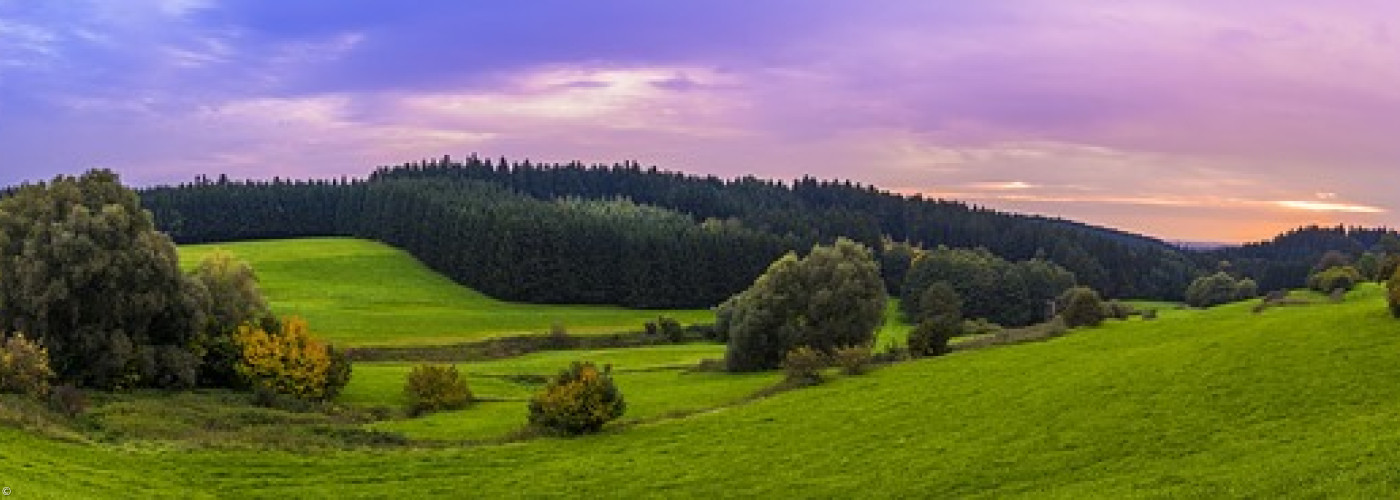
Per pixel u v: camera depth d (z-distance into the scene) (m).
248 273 95.12
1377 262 139.12
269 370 81.06
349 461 55.25
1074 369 59.56
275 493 48.66
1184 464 38.91
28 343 66.62
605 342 146.12
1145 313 116.62
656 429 62.03
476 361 125.50
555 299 189.38
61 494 40.03
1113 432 45.03
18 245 80.06
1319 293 126.19
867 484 43.81
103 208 81.69
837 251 105.50
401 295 177.62
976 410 54.09
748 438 56.06
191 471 51.28
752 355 102.50
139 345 81.12
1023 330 95.06
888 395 62.59
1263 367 50.09
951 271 184.12
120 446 54.62
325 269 193.50
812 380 75.25
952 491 41.31
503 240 189.50
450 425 69.62
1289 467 35.06
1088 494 36.81
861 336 101.38
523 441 61.66
